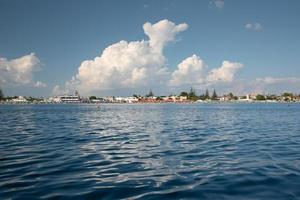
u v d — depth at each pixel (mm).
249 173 12664
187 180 11648
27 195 9828
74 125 40688
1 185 11047
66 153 18297
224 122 46375
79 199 9406
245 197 9430
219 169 13562
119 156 17203
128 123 44594
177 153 18141
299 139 24844
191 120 51688
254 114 74250
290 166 14055
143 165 14664
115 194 9930
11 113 84812
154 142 23344
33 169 13836
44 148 20312
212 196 9586
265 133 29734
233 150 19156
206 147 20578
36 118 59031
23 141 24031
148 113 82750
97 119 55438
